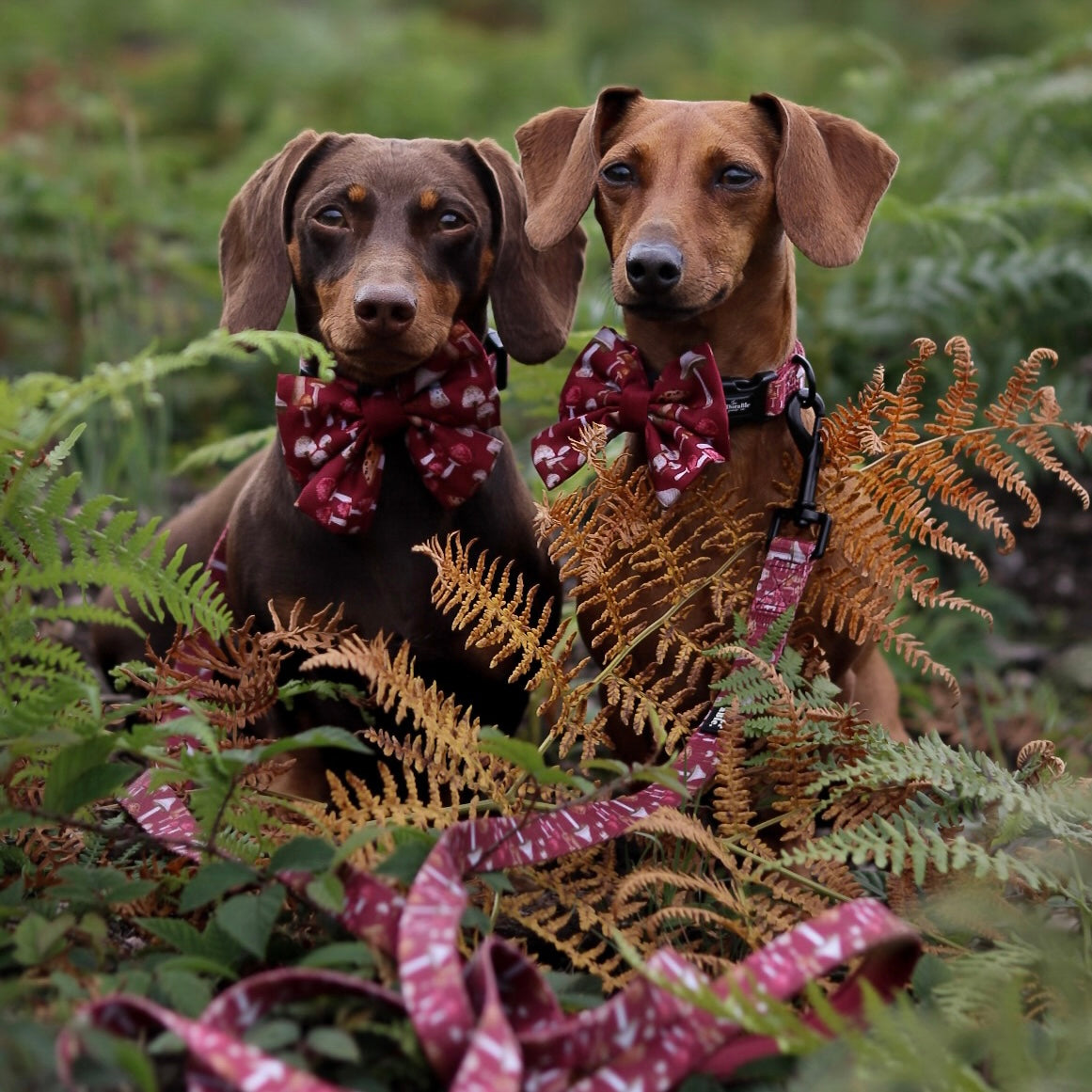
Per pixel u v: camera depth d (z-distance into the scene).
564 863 2.35
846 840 2.16
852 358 5.13
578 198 2.87
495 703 3.10
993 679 4.24
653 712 2.43
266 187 3.11
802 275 5.08
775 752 2.45
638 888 2.33
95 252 5.84
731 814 2.36
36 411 2.21
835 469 2.63
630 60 11.34
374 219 2.92
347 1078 1.74
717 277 2.70
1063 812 2.41
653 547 2.64
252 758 2.01
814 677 2.62
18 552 2.27
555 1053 1.75
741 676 2.43
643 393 2.72
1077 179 5.70
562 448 2.75
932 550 4.95
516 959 1.85
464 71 9.91
